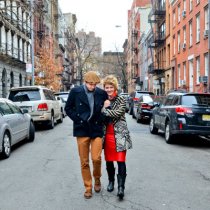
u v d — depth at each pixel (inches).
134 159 368.8
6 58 1277.1
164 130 516.1
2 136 365.7
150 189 254.1
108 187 246.7
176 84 1421.0
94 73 229.5
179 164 346.9
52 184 266.7
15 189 254.5
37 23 1763.0
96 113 229.1
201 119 458.9
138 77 2802.7
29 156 387.2
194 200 229.5
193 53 1165.1
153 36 1940.2
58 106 769.6
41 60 1683.1
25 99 637.9
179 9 1389.0
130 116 1058.1
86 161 232.8
